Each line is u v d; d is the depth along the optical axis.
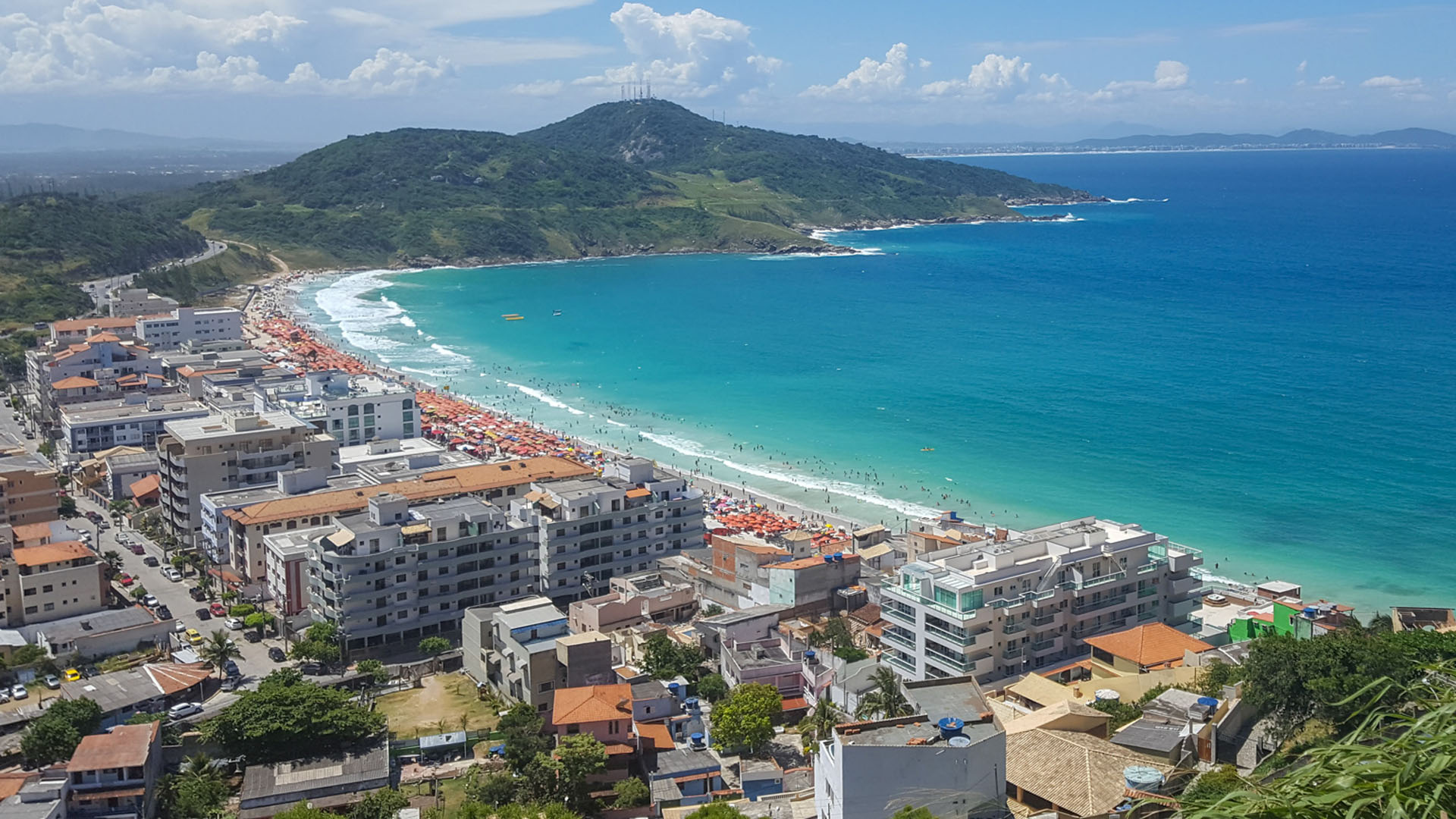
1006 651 152.50
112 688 168.62
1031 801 95.25
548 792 133.00
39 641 186.00
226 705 169.00
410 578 197.12
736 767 139.38
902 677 143.00
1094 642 151.12
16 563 194.25
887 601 161.88
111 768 131.62
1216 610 199.75
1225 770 92.00
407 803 134.38
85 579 199.00
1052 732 103.12
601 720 141.88
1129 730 107.69
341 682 177.38
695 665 174.12
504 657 168.88
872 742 88.88
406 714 166.88
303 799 136.38
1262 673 112.56
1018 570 156.88
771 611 185.50
